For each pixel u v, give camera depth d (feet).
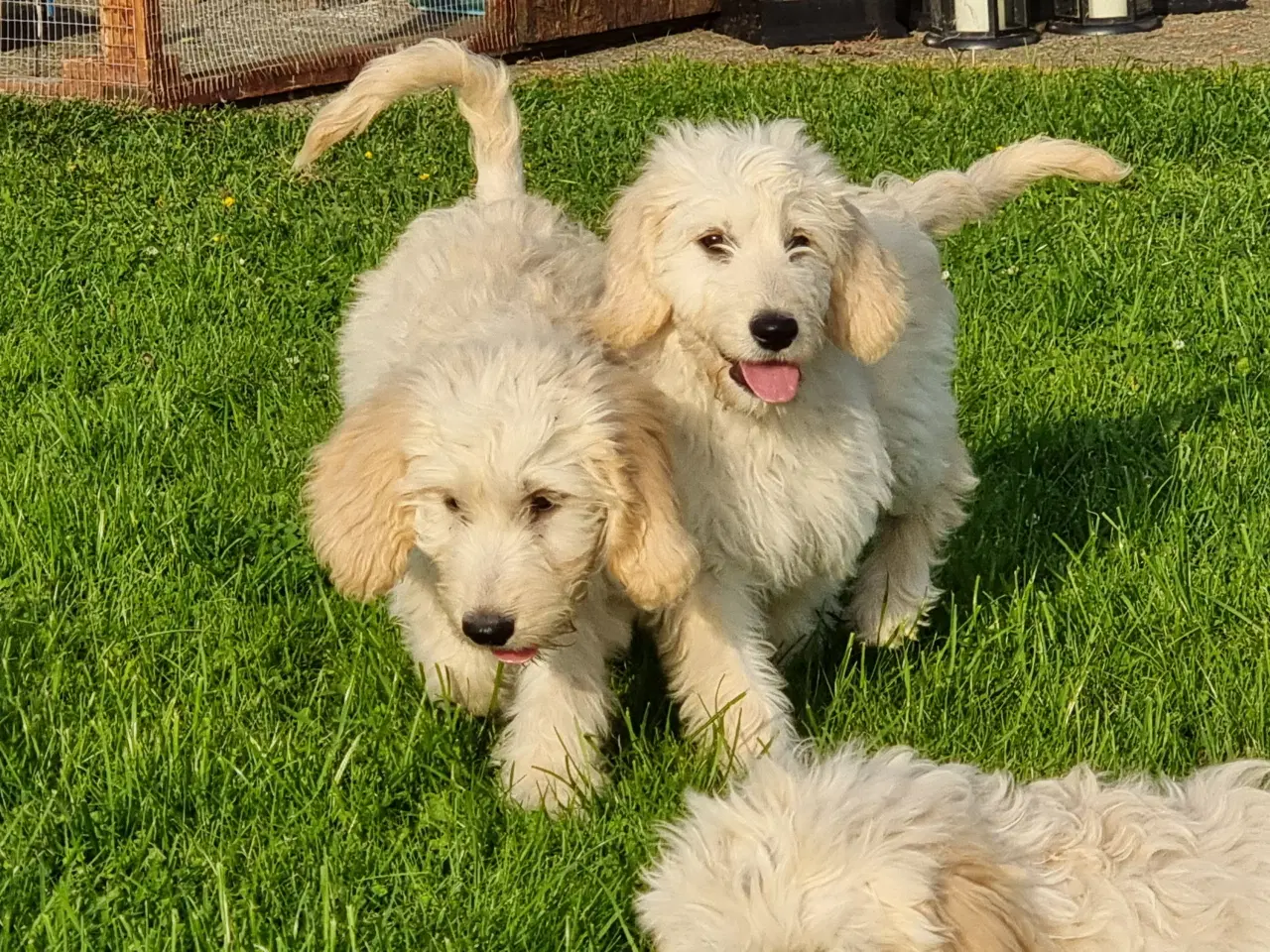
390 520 4.21
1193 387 6.66
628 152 10.65
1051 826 3.22
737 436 4.51
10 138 11.19
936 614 5.48
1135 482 5.91
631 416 4.20
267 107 13.89
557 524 4.10
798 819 2.91
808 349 4.35
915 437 5.24
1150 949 3.05
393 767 4.39
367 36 15.39
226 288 7.94
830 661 5.25
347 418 4.42
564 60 16.10
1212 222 8.66
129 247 8.59
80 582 5.27
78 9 15.11
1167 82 11.96
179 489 5.86
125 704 4.59
